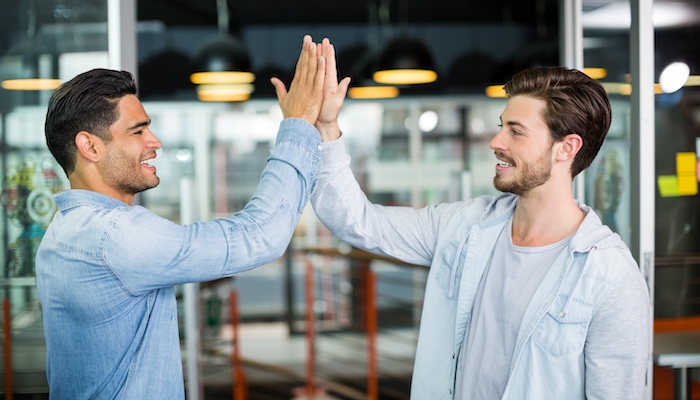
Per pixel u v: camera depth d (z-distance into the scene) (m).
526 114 1.46
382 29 6.71
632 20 2.23
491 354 1.50
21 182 2.31
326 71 1.54
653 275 2.21
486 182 6.85
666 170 2.38
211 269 1.34
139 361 1.38
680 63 2.35
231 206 6.73
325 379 5.26
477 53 6.79
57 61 2.27
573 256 1.43
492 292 1.54
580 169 1.50
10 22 2.27
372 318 4.40
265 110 6.72
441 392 1.62
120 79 1.41
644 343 1.39
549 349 1.43
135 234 1.31
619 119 2.35
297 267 6.68
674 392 2.38
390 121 6.83
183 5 5.83
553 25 6.74
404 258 1.74
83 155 1.39
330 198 1.63
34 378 2.32
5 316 2.31
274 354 6.17
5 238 2.32
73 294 1.34
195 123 6.67
